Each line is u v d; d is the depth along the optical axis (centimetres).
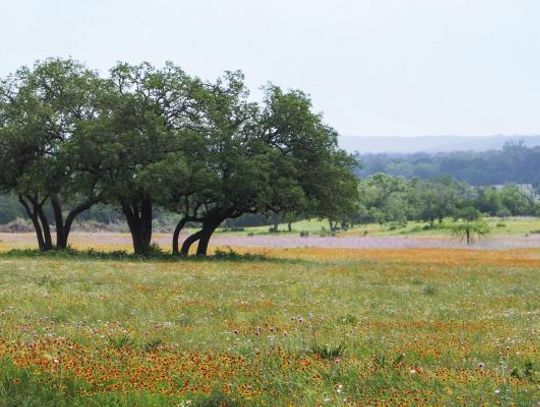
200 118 4578
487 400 814
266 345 1155
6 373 871
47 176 4294
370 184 17050
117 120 4341
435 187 15012
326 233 10512
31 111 4356
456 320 1595
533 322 1575
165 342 1180
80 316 1492
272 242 7550
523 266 3928
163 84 4416
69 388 841
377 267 3612
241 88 4778
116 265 3331
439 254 5419
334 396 816
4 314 1460
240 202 4588
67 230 4844
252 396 825
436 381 901
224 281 2527
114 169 4406
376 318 1611
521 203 17512
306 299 1994
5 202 12450
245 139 4606
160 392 834
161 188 4069
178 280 2520
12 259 3859
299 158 4678
